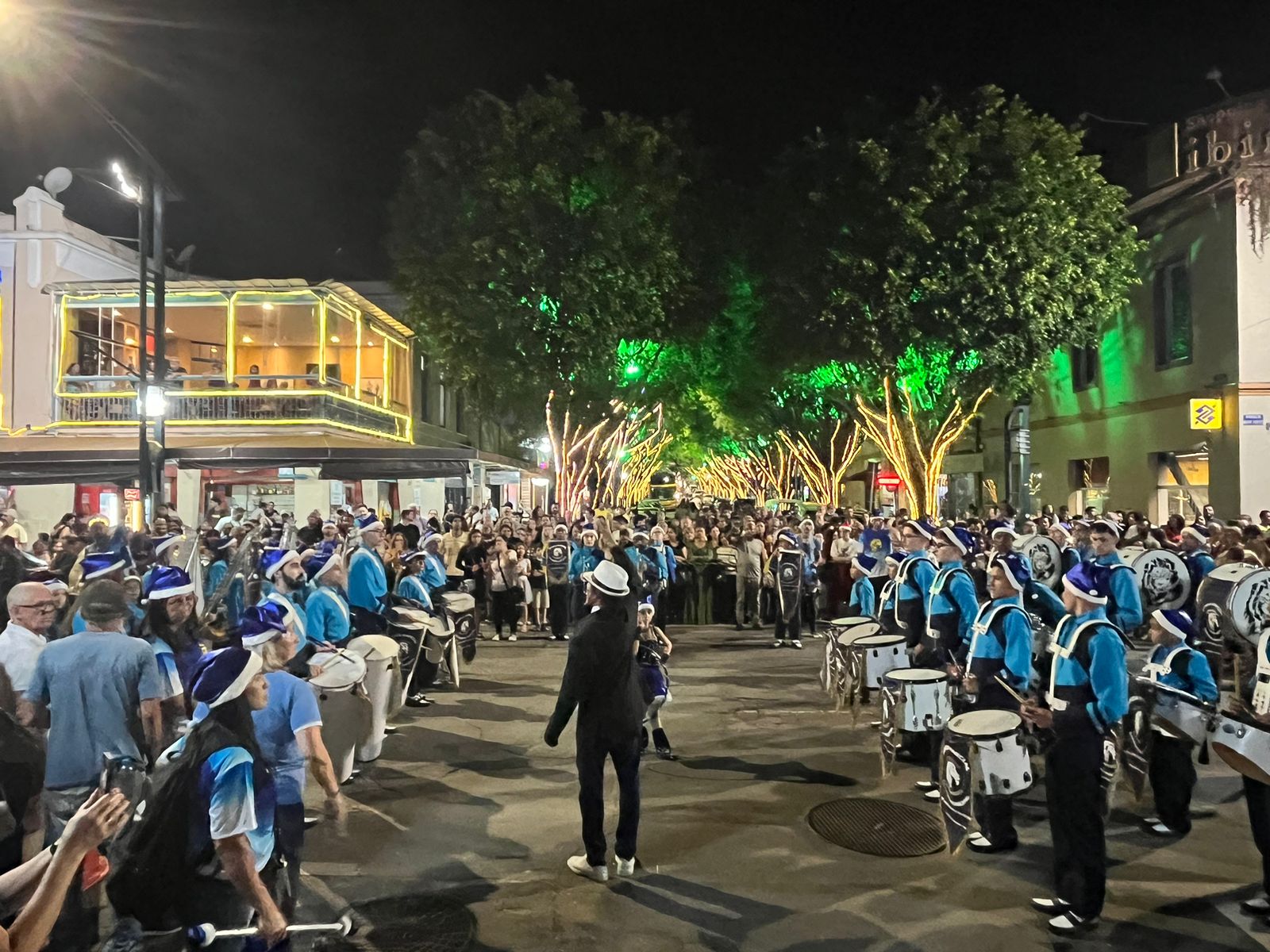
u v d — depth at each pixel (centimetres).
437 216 2094
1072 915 494
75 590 861
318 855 606
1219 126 1917
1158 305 2091
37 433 2092
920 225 1697
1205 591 877
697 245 2316
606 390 2461
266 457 1636
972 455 3127
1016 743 532
